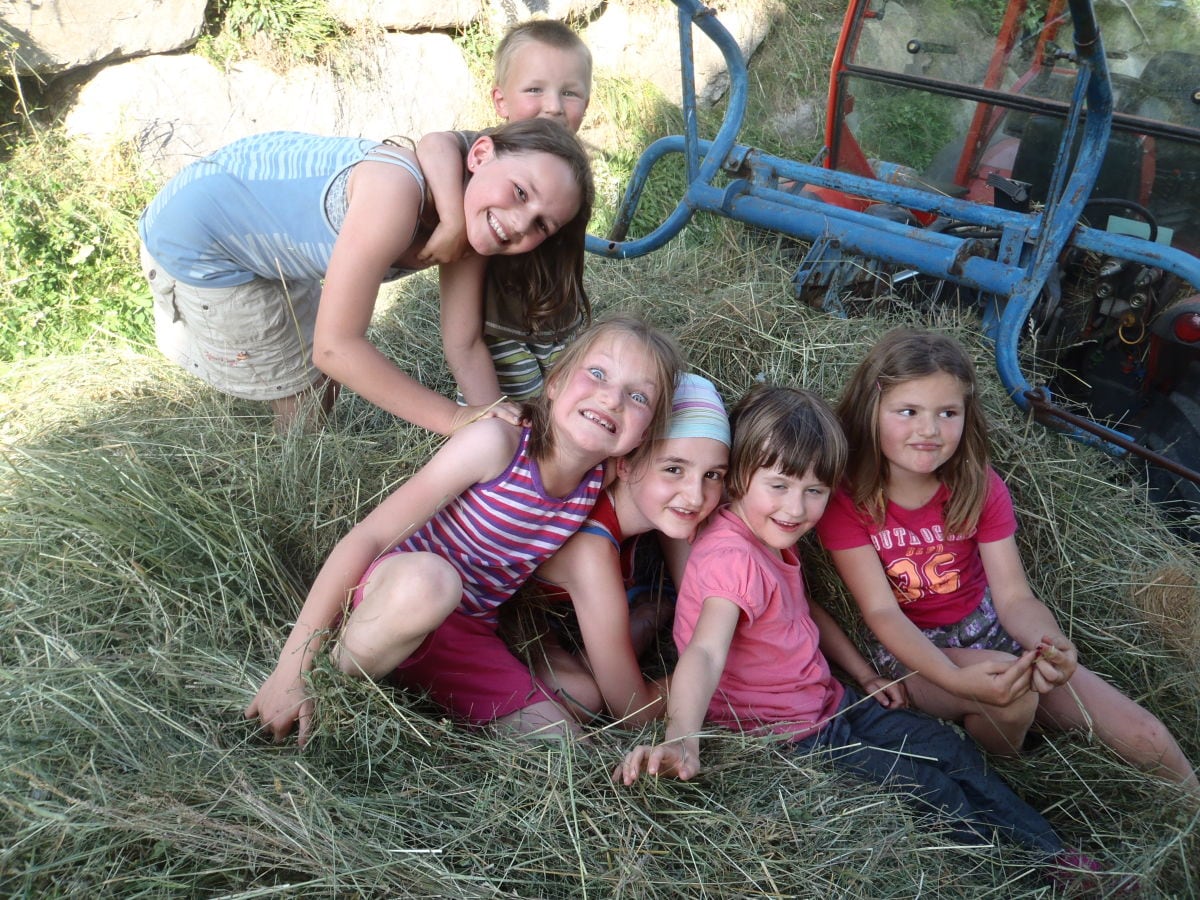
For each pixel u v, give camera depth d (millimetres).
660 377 2066
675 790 1896
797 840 1842
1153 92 3287
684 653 2031
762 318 3186
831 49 7016
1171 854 1958
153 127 4117
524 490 2131
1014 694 2092
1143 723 2205
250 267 2500
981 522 2406
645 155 3842
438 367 3436
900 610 2348
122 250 3758
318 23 4703
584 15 5988
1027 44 3496
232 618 2182
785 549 2291
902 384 2223
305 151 2393
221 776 1759
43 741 1724
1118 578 2723
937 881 1849
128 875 1548
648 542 2674
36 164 3756
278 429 2766
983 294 3273
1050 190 2867
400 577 1867
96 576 2152
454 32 5434
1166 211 3434
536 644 2402
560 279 2451
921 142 3924
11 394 3023
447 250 2223
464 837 1729
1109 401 3301
